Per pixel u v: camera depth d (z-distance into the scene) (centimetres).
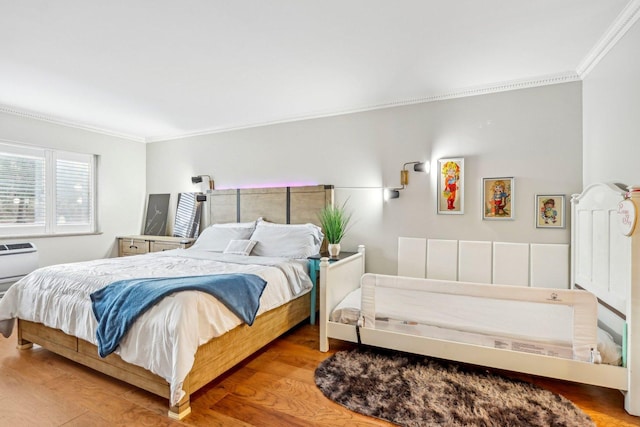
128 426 175
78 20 204
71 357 233
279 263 298
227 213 452
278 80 301
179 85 312
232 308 212
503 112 310
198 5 189
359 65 270
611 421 179
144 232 530
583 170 281
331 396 201
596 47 239
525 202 303
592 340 197
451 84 312
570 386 214
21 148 399
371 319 252
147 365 188
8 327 259
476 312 228
